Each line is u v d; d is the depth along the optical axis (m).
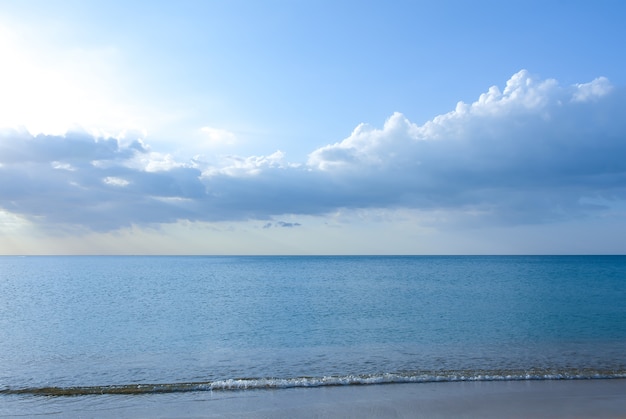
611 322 28.44
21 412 12.48
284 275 95.19
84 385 15.55
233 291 55.66
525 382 15.17
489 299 42.62
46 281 76.00
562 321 29.02
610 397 13.41
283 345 22.41
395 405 12.76
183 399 13.62
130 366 18.30
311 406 12.75
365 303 40.97
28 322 30.83
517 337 23.73
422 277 82.44
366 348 21.36
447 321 29.69
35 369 17.92
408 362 18.36
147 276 92.62
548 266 135.38
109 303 42.38
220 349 21.62
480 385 14.80
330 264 176.75
